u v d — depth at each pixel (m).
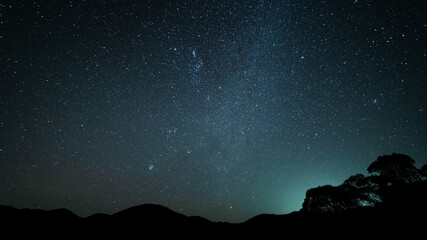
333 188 16.88
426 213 10.05
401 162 15.43
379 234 9.09
